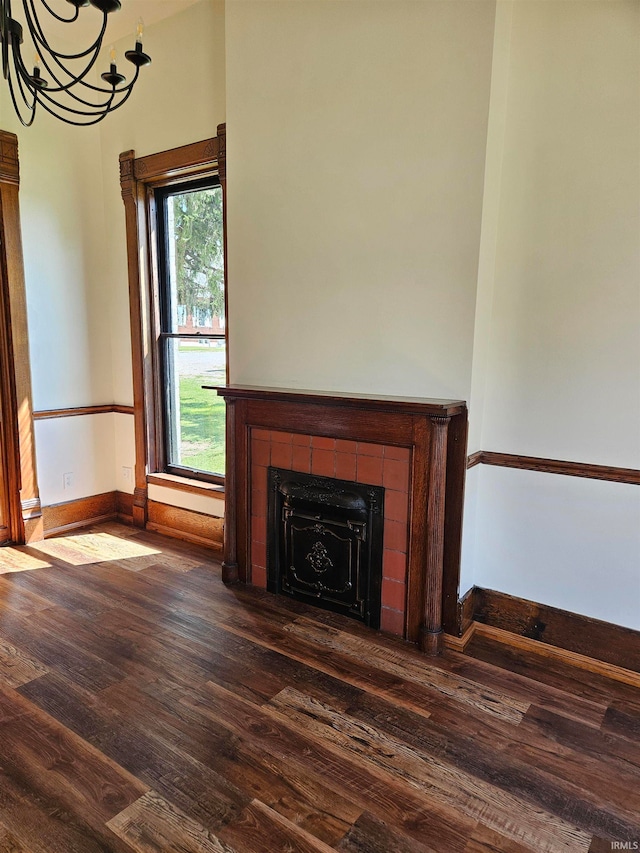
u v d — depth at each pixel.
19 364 3.45
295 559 2.82
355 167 2.50
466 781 1.70
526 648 2.46
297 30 2.59
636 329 2.14
